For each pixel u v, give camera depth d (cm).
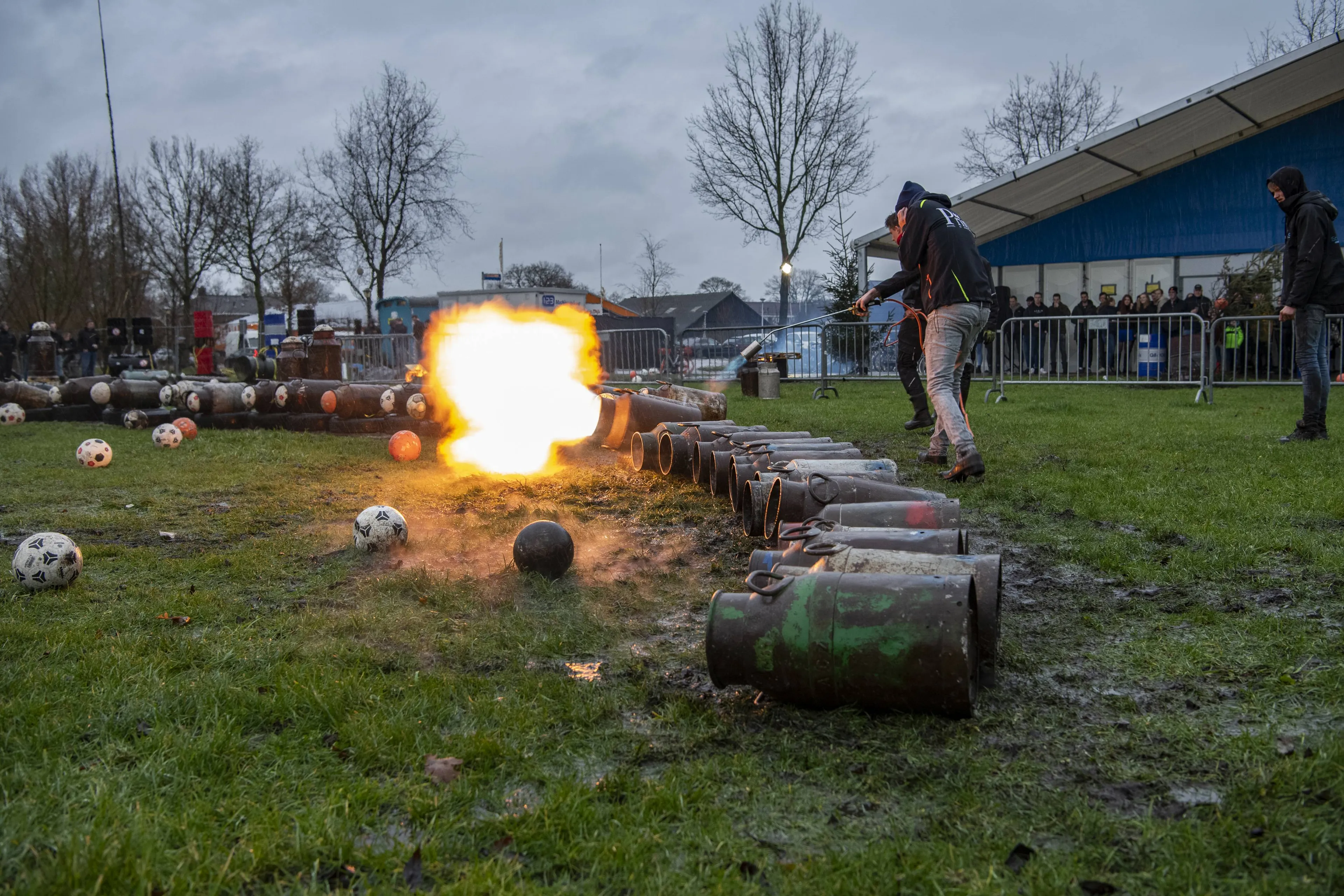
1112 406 1219
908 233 665
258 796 224
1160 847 198
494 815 218
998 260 2278
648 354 2055
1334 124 1869
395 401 1080
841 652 257
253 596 409
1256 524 486
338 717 269
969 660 256
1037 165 1834
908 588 262
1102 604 375
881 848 198
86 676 299
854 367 1942
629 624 367
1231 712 269
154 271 3556
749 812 218
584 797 221
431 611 383
